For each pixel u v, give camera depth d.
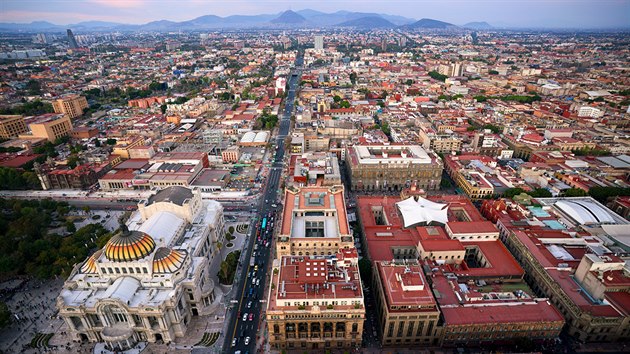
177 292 163.38
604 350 157.62
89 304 158.38
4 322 163.88
